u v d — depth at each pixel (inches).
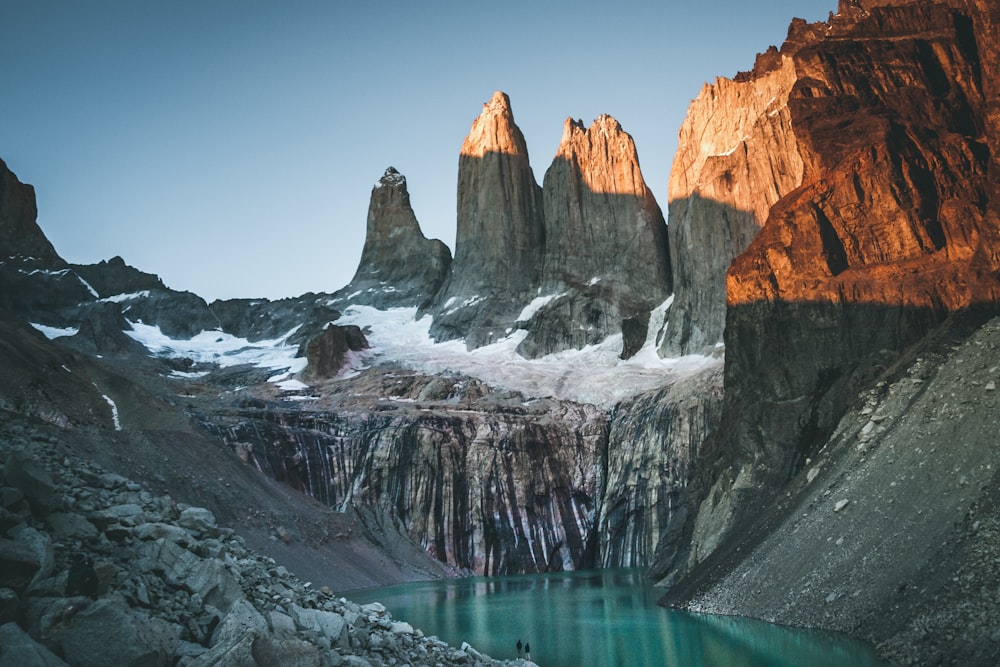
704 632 1352.1
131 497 837.8
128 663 550.6
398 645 836.6
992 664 847.7
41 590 570.3
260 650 606.5
